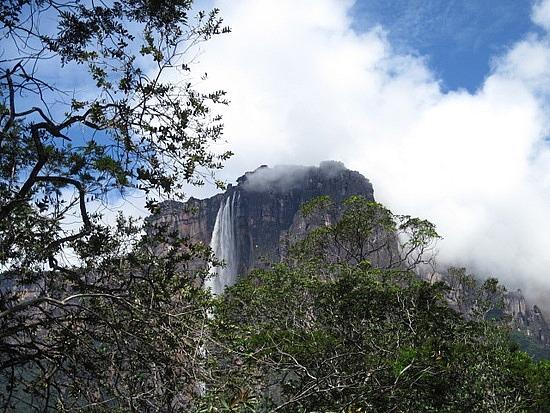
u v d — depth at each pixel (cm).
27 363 584
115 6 602
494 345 1828
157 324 542
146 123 584
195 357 532
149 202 573
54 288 581
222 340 582
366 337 1602
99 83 580
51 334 579
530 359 1847
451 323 1653
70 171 580
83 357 562
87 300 580
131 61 584
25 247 572
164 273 577
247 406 527
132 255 573
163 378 538
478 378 1455
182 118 583
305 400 745
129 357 545
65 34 598
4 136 567
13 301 559
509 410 1507
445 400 1186
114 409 532
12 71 566
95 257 580
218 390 525
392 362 1055
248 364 593
